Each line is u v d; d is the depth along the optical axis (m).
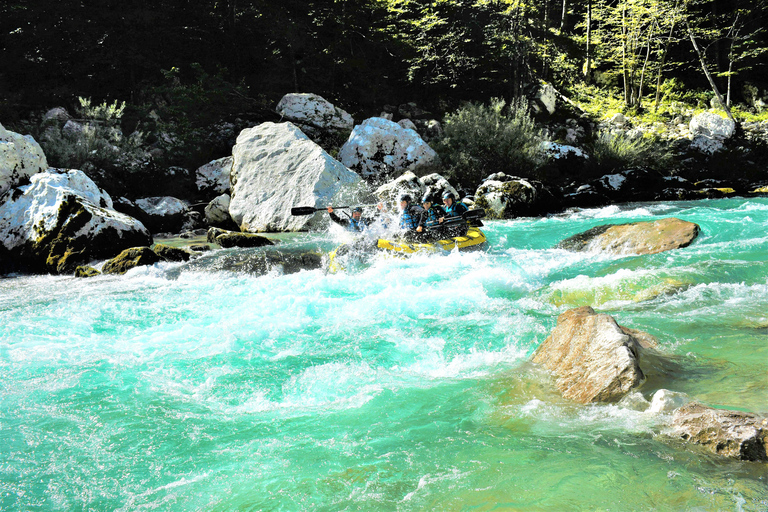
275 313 5.84
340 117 19.19
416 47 24.36
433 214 9.16
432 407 3.52
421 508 2.45
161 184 14.88
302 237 11.26
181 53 20.97
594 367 3.59
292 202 12.46
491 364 4.21
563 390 3.59
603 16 28.28
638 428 2.98
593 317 3.98
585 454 2.77
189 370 4.39
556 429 3.08
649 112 25.91
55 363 4.59
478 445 2.98
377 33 24.69
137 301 6.54
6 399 3.90
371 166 16.11
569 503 2.37
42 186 9.46
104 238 9.11
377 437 3.18
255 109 19.25
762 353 3.85
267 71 22.45
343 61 23.27
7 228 9.30
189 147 16.38
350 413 3.53
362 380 4.07
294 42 22.36
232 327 5.41
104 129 14.96
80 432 3.41
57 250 8.91
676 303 5.21
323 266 8.27
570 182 18.27
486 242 9.01
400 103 24.61
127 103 18.72
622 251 8.10
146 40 20.03
